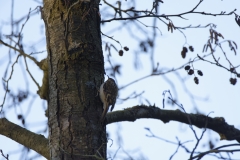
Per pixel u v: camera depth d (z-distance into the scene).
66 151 7.75
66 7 8.79
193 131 6.34
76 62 8.41
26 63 8.96
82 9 8.83
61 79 8.33
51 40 8.70
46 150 8.80
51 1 8.95
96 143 7.93
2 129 9.30
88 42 8.62
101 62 8.70
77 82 8.29
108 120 9.81
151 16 9.34
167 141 6.43
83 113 8.07
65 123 7.98
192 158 6.08
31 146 9.02
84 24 8.73
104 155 7.96
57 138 7.93
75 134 7.87
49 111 8.30
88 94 8.26
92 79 8.41
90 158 7.72
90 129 7.98
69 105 8.11
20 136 9.17
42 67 8.80
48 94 8.79
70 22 8.67
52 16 8.86
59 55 8.48
